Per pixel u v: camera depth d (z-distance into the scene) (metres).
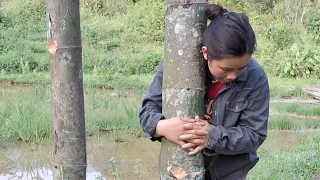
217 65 1.85
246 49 1.79
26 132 7.91
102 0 22.83
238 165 2.24
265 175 5.19
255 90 2.07
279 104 11.65
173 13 1.93
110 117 9.09
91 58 16.20
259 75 2.09
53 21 2.13
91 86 13.75
